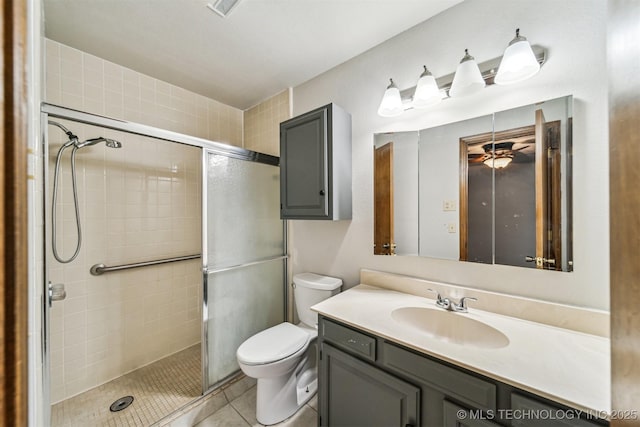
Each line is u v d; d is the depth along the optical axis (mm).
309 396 1650
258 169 2018
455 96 1258
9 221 255
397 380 1001
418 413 950
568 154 1043
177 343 2172
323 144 1584
